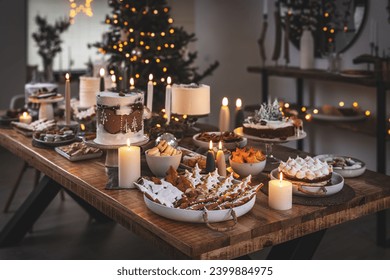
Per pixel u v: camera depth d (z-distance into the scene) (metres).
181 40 4.75
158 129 2.77
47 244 3.39
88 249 3.32
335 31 4.47
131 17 4.57
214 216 1.79
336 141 4.66
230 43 5.74
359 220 3.75
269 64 5.25
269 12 5.15
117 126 2.33
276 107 2.62
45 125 3.07
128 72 4.45
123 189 2.16
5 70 5.80
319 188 2.03
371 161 4.36
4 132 3.20
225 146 2.66
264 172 2.38
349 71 3.86
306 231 1.93
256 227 1.79
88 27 6.70
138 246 3.37
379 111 3.56
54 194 3.35
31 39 6.48
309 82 4.79
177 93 2.84
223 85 5.93
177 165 2.28
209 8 5.99
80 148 2.66
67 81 3.13
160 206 1.84
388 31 4.05
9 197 3.90
